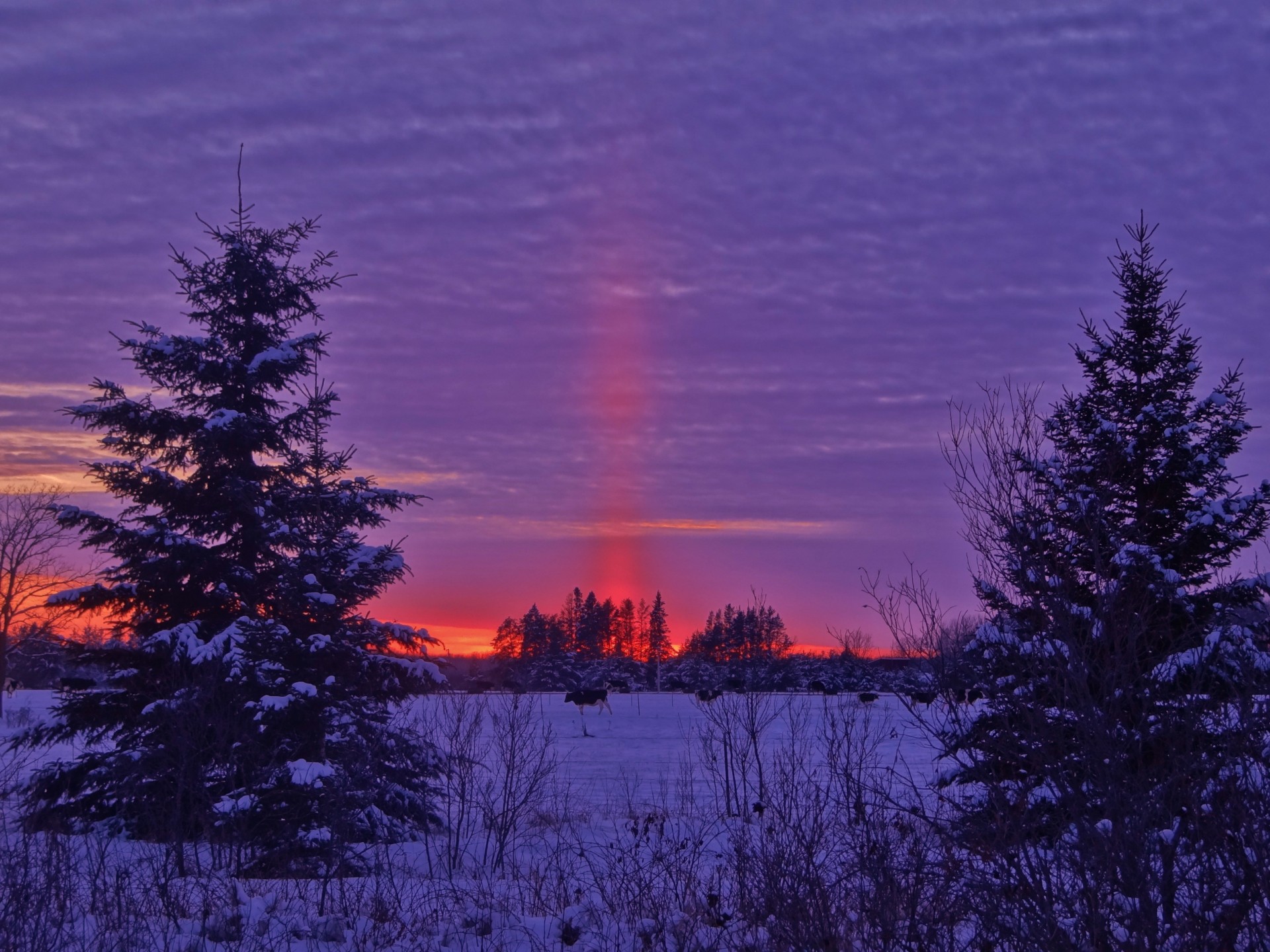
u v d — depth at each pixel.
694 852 10.79
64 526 15.38
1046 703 6.14
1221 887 5.55
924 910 6.82
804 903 7.39
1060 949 5.61
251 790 11.81
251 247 17.27
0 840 10.38
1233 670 5.81
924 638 6.61
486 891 10.80
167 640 14.16
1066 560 6.55
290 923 8.90
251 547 15.99
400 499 16.80
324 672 14.66
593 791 20.91
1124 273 12.82
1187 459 11.25
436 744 15.14
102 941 7.82
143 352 15.91
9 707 38.88
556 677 102.00
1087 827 5.71
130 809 13.21
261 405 16.92
